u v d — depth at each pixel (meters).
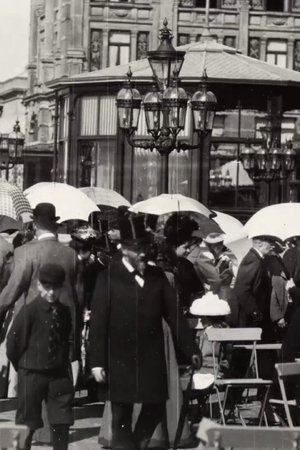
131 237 11.76
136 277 11.74
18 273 13.50
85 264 16.67
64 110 41.62
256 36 72.44
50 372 12.02
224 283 18.53
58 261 13.64
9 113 75.94
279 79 37.91
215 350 15.08
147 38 71.69
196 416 14.59
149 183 38.69
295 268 19.34
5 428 8.54
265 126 38.31
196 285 15.88
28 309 12.03
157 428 13.23
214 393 17.31
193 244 16.83
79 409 16.05
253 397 17.58
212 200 38.31
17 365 12.09
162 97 23.30
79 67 71.38
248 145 38.25
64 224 19.80
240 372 16.44
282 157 36.16
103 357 11.64
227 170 38.31
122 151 39.03
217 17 72.19
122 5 71.44
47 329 11.99
